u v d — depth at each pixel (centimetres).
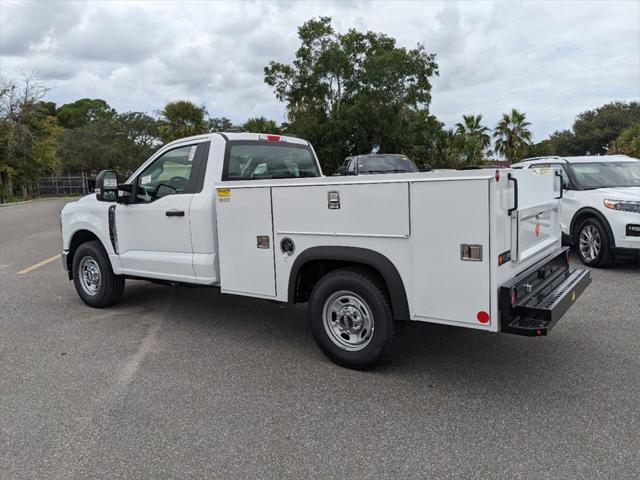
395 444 328
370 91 3322
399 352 485
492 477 290
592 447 317
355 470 301
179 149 557
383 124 3334
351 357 437
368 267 428
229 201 489
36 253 1138
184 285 600
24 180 4238
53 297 726
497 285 362
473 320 370
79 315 632
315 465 307
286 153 610
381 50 3406
